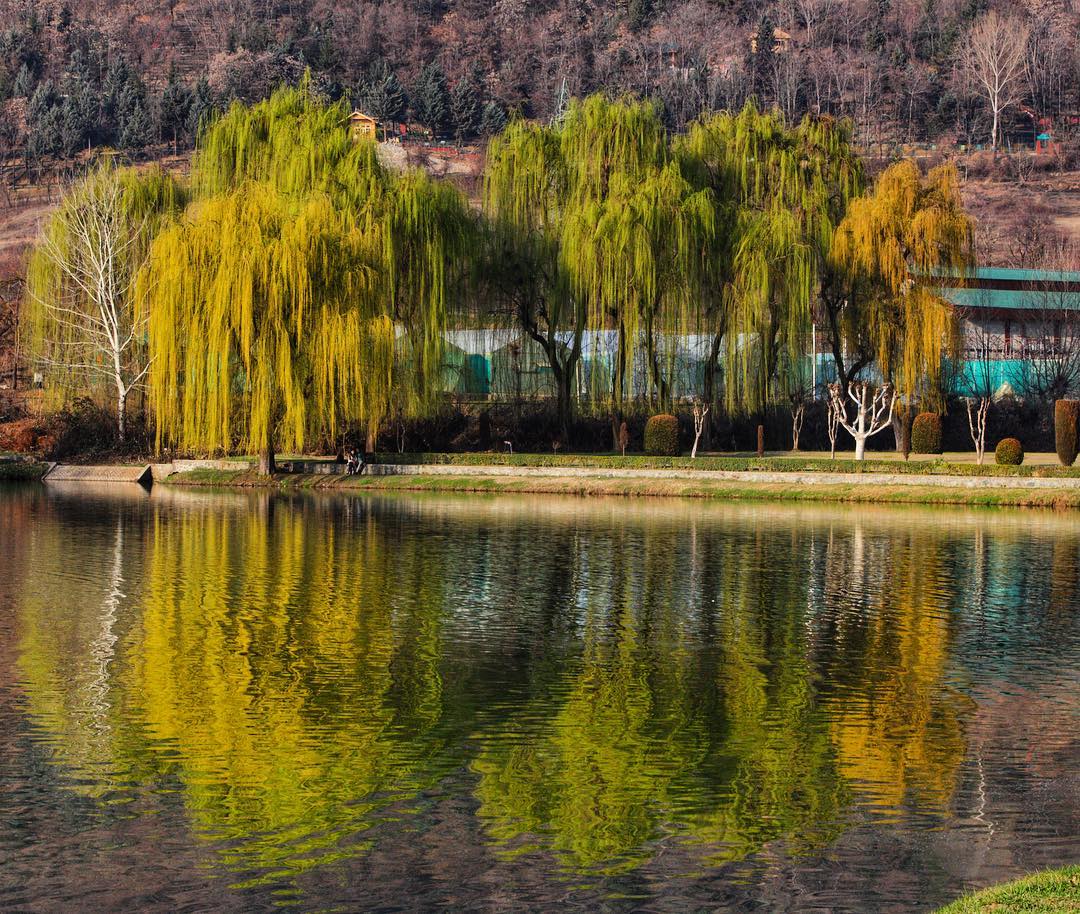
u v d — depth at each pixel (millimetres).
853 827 16469
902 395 66312
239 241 57688
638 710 21641
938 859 15461
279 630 27484
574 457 63406
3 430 71688
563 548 40219
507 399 71812
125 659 24703
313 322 58188
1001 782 18156
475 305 68188
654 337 66125
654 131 67812
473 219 67125
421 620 28641
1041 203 174250
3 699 21922
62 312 70938
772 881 14805
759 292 64062
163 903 14227
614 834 16188
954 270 66062
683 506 54531
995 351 86312
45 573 34625
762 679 23766
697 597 31688
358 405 59000
